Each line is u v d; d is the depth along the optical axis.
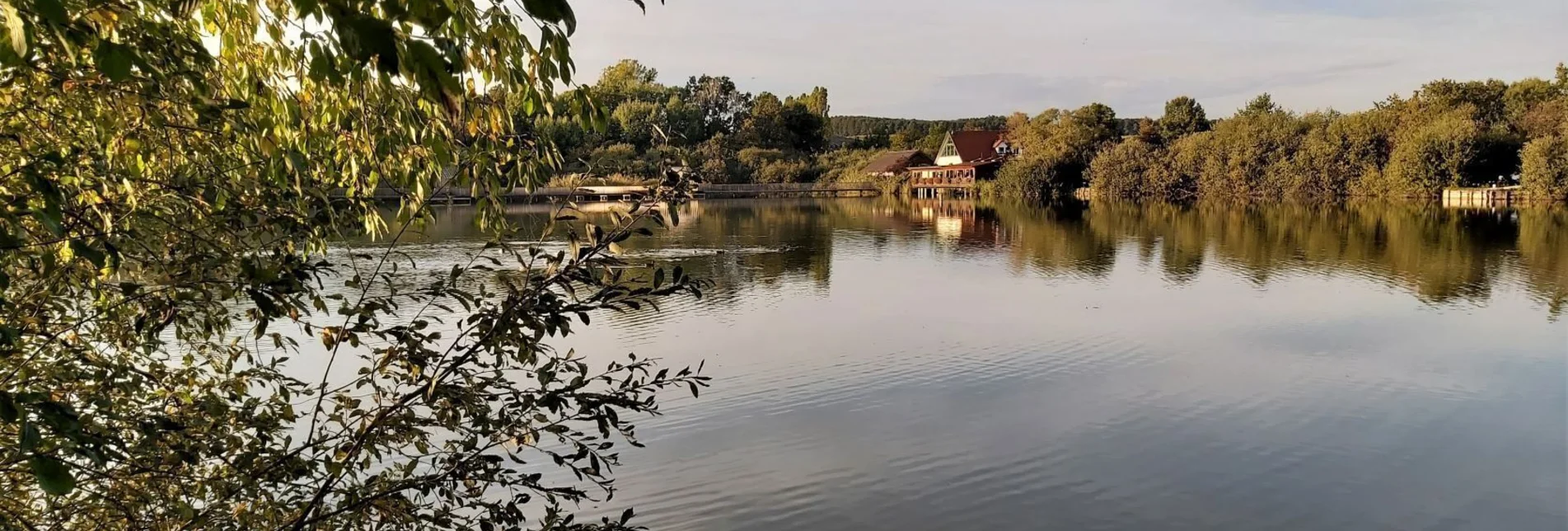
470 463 3.16
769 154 89.19
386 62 1.41
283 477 3.19
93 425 2.60
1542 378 11.34
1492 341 13.43
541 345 3.24
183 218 2.85
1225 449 8.91
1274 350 13.05
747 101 113.06
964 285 19.84
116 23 1.94
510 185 2.93
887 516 7.49
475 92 2.70
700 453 8.80
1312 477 8.23
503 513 3.28
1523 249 25.11
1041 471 8.40
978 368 12.04
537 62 2.34
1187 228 35.06
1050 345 13.40
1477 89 65.12
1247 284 19.44
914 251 27.53
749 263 24.48
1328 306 16.56
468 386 3.15
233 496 3.13
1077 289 19.19
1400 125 55.00
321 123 2.98
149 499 2.96
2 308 2.43
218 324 3.23
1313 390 10.89
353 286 3.15
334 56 1.77
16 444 2.51
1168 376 11.62
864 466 8.48
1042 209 52.75
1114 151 66.69
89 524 3.07
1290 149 57.62
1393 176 51.66
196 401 3.26
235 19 2.54
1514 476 8.22
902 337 14.02
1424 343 13.34
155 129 2.54
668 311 16.17
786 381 11.32
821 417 9.90
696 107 95.75
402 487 3.13
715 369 11.91
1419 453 8.78
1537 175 44.41
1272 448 8.94
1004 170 71.38
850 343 13.57
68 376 2.76
